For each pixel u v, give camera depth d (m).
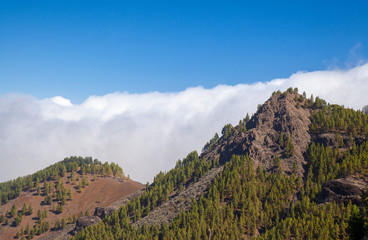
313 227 147.75
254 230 167.62
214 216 179.88
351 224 98.81
